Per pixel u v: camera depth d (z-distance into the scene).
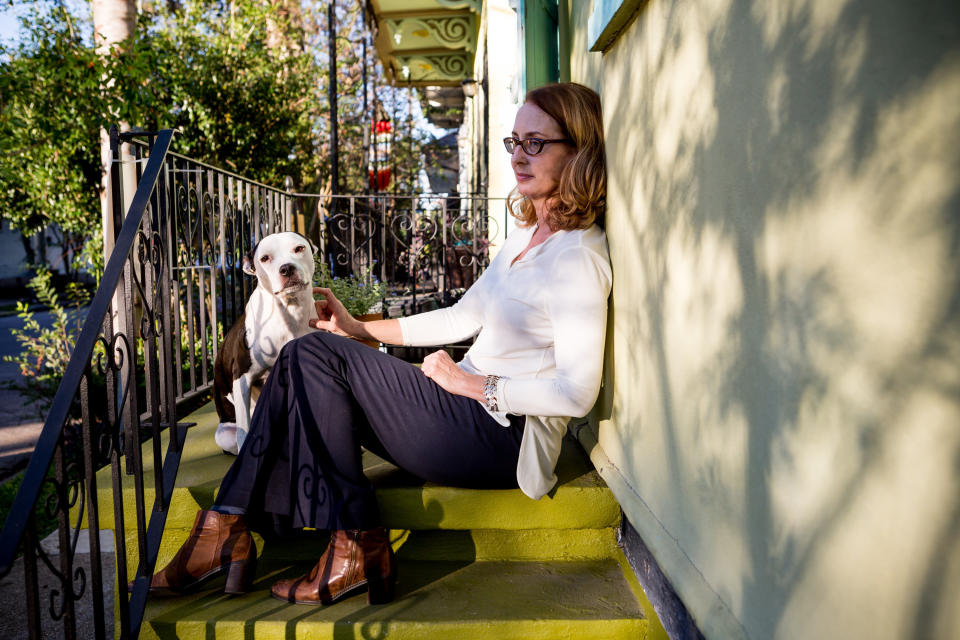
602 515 2.06
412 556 2.10
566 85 2.06
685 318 1.40
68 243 7.46
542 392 1.79
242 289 3.52
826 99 0.85
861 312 0.78
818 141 0.87
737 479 1.16
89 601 3.07
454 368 1.89
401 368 1.92
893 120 0.71
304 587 1.81
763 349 1.05
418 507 2.01
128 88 5.84
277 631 1.73
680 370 1.44
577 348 1.81
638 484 1.80
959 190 0.62
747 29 1.08
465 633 1.73
